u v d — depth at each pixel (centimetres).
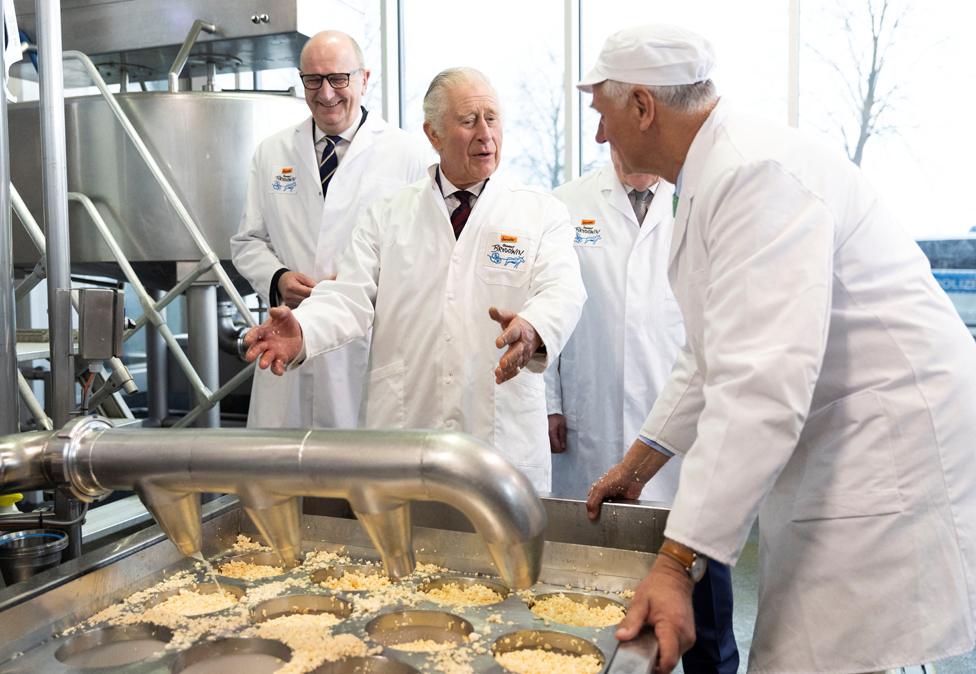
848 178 127
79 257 301
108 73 350
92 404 212
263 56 331
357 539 145
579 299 189
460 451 92
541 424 204
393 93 450
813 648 127
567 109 418
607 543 139
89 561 121
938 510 124
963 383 129
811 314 112
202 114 294
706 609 194
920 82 371
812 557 128
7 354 163
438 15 441
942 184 374
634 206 262
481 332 201
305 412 250
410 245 206
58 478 104
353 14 329
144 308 261
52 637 111
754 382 111
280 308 165
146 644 113
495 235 202
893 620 123
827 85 383
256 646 112
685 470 115
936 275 379
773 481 112
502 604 125
